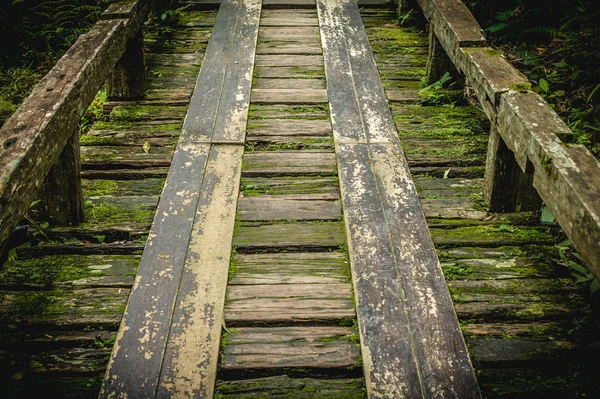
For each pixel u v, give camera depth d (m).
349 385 2.18
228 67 4.55
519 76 3.12
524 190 3.12
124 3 4.05
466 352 2.28
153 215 3.14
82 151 3.68
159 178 3.47
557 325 2.48
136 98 4.30
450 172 3.51
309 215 3.06
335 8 5.69
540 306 2.56
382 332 2.35
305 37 5.21
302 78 4.50
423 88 4.47
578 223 2.09
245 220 3.02
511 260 2.83
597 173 2.23
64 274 2.71
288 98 4.21
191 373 2.19
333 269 2.71
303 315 2.45
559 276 2.75
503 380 2.24
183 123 3.85
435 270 2.67
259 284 2.62
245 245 2.84
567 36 5.26
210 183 3.26
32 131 2.45
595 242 1.96
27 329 2.43
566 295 2.63
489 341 2.39
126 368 2.21
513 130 2.77
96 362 2.29
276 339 2.35
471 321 2.50
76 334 2.40
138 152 3.68
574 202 2.12
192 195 3.16
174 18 5.64
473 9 6.02
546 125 2.60
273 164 3.47
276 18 5.59
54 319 2.47
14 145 2.36
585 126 4.15
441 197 3.29
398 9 5.66
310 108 4.10
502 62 3.31
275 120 3.94
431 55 4.43
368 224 2.95
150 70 4.72
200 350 2.28
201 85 4.29
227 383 2.18
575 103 4.60
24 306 2.54
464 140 3.84
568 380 2.24
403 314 2.44
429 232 2.92
